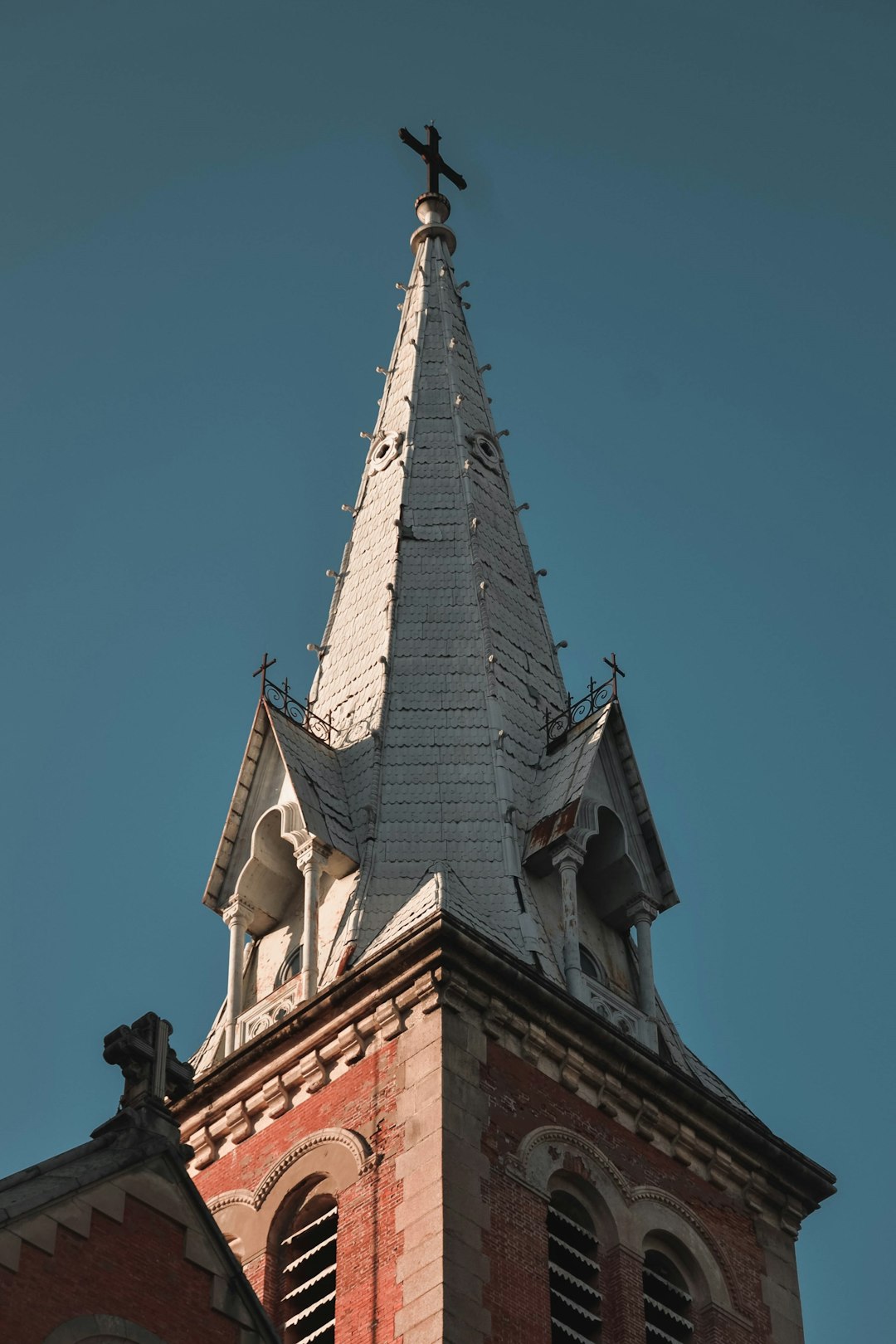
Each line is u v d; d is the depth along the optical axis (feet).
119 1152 104.53
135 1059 109.40
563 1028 149.79
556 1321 137.59
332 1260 141.79
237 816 167.94
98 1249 100.48
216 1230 105.29
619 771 170.50
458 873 160.76
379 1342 132.67
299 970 159.33
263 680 174.40
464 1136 140.05
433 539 188.03
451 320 210.79
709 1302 147.13
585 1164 146.10
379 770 168.86
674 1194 150.61
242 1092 151.84
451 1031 144.36
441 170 227.20
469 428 199.21
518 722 173.88
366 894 159.53
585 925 163.63
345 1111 145.89
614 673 174.70
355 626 184.14
